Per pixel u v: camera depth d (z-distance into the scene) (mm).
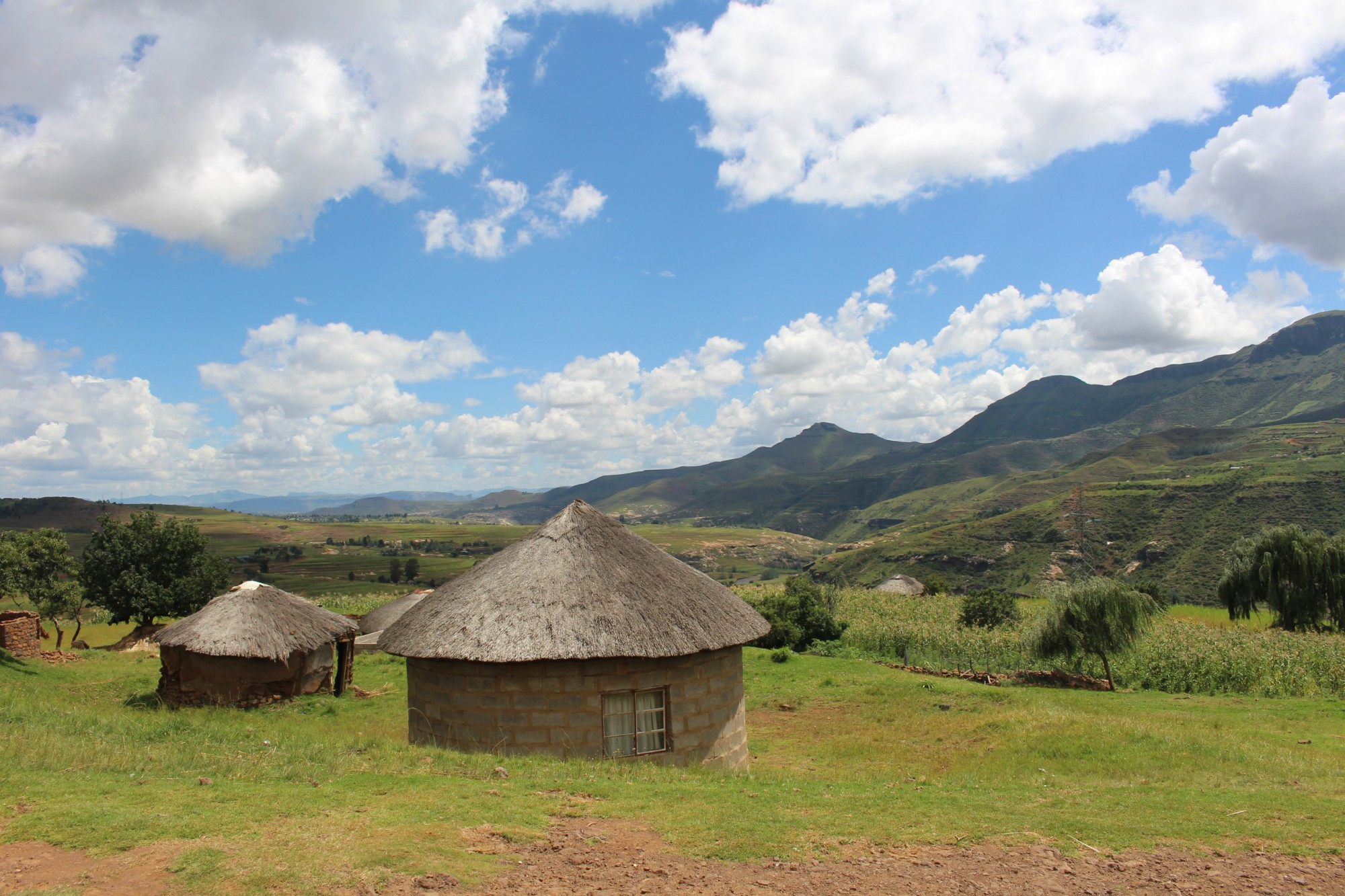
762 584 69500
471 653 13391
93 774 8898
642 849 7895
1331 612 43188
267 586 25000
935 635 34812
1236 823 9477
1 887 5598
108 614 56781
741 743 15391
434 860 6977
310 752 11359
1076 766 15414
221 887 5898
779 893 6914
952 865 7844
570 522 15930
